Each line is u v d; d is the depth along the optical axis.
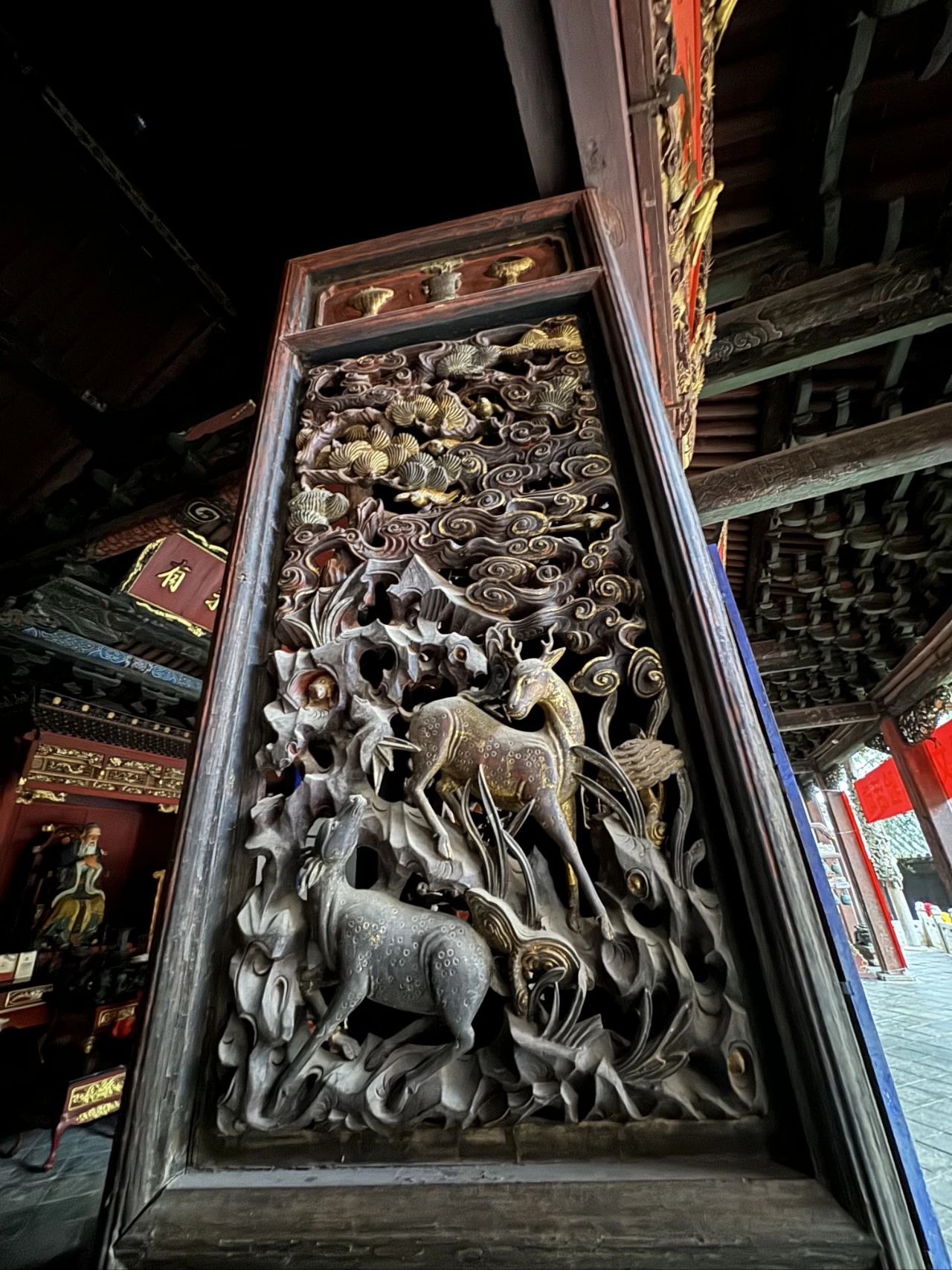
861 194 3.38
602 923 0.88
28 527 5.70
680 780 0.95
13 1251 3.69
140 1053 0.82
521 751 0.99
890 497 5.48
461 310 1.60
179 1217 0.71
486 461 1.41
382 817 0.99
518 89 1.39
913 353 4.39
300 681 1.14
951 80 2.91
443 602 1.19
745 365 3.85
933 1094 5.39
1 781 8.20
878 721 9.48
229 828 1.02
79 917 7.90
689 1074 0.80
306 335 1.66
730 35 2.87
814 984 0.75
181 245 3.10
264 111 2.19
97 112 2.46
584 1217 0.67
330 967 0.89
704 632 1.01
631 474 1.28
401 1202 0.70
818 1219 0.64
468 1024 0.83
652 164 1.56
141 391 4.43
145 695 9.20
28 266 3.70
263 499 1.38
